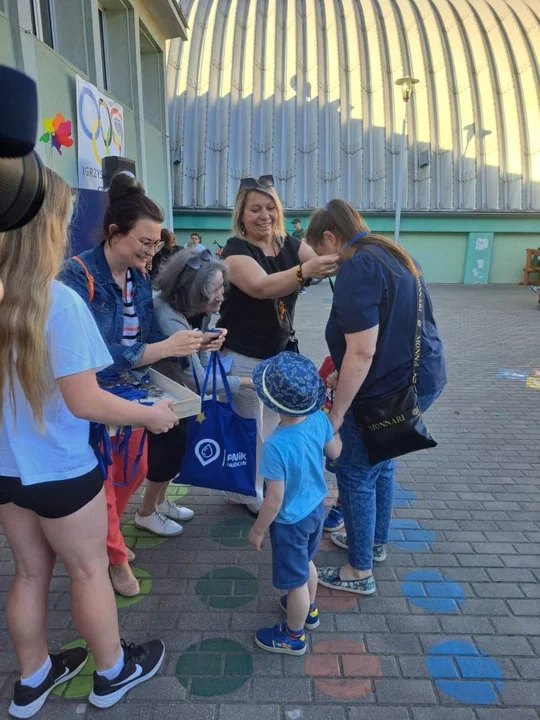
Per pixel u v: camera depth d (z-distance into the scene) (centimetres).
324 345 872
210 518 329
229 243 292
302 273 248
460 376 681
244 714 196
